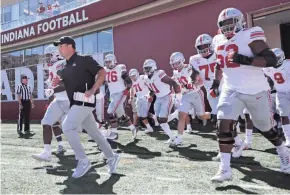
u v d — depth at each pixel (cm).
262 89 303
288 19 1088
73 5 1188
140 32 1013
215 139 594
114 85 609
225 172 302
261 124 322
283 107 485
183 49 916
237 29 305
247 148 479
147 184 321
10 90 1440
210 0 858
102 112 689
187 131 700
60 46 334
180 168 389
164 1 918
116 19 1053
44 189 315
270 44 1175
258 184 311
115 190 304
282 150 338
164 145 553
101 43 1123
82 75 328
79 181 340
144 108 721
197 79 473
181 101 541
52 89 480
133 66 1031
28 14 1400
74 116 327
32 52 1359
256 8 776
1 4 1512
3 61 1472
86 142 619
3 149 577
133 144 576
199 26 882
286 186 302
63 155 502
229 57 292
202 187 305
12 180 351
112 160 365
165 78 555
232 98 302
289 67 472
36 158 419
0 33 1449
